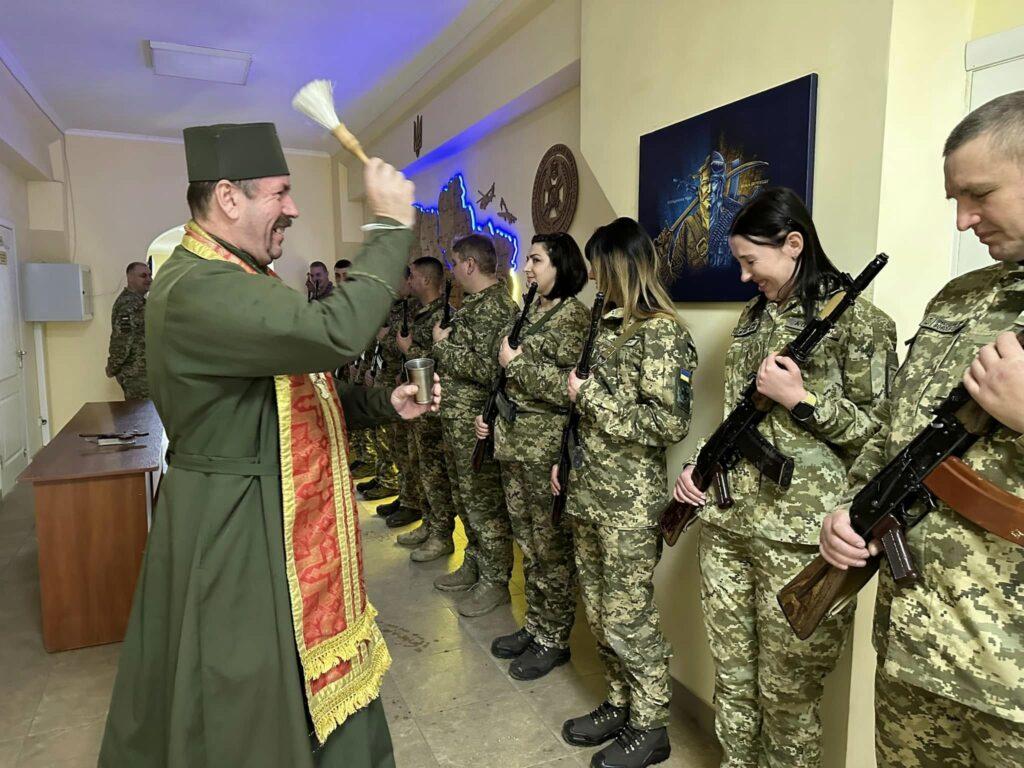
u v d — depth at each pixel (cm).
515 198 367
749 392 140
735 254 141
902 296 145
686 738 198
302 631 113
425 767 186
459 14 342
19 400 529
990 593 84
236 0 327
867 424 126
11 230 522
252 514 111
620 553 178
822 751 155
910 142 140
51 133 557
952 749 98
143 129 586
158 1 329
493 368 259
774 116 159
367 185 108
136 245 620
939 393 94
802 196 154
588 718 199
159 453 291
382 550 352
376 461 484
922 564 90
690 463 154
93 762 193
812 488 132
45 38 376
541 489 227
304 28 361
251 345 100
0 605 296
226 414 109
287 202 119
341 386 150
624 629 181
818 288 132
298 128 583
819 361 132
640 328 173
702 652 201
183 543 109
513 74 324
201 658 107
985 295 93
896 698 103
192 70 421
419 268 344
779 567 135
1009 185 80
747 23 168
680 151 190
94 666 247
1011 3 138
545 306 235
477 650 251
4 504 447
